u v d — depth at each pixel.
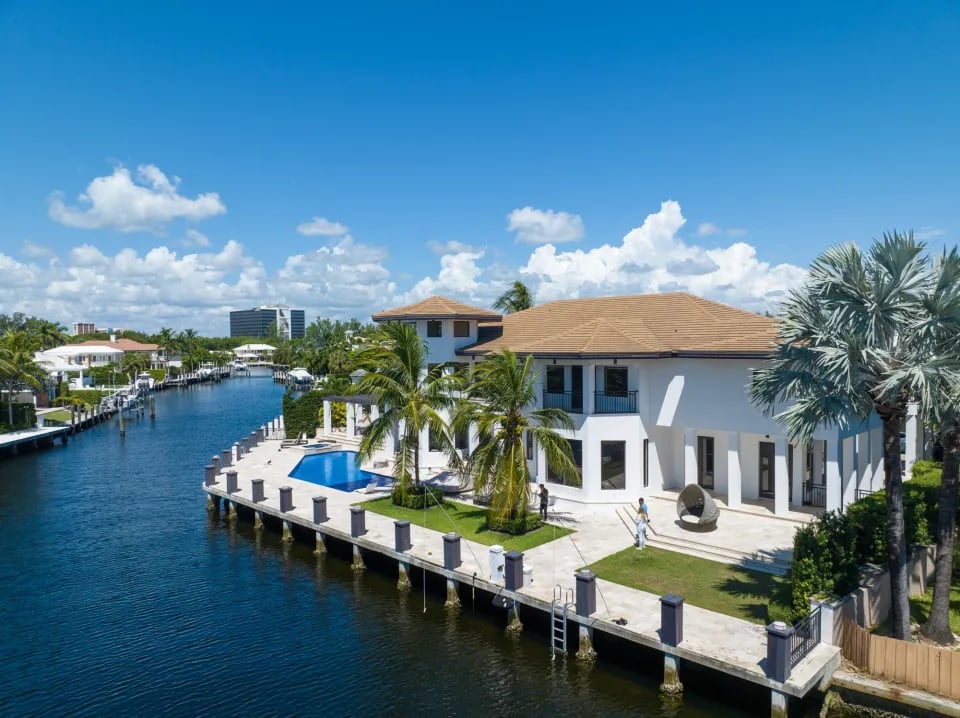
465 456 37.22
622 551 22.98
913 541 20.14
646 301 34.94
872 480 29.61
